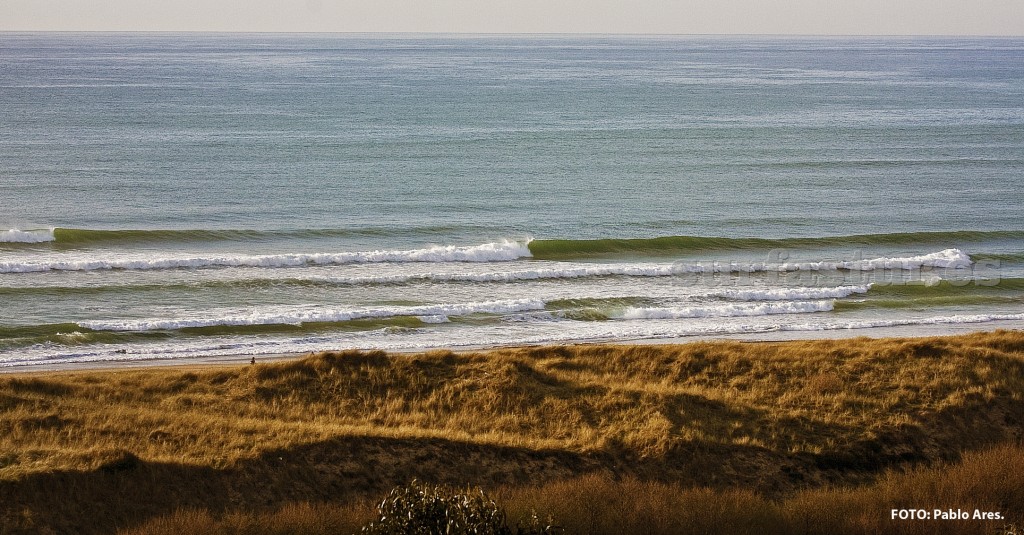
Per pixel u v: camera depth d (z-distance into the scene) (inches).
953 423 3969.0
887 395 4178.2
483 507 2495.1
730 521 3090.6
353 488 3304.6
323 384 4202.8
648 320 5994.1
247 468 3292.3
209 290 6245.1
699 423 3868.1
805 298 6476.4
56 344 5152.6
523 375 4355.3
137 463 3198.8
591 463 3550.7
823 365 4527.6
